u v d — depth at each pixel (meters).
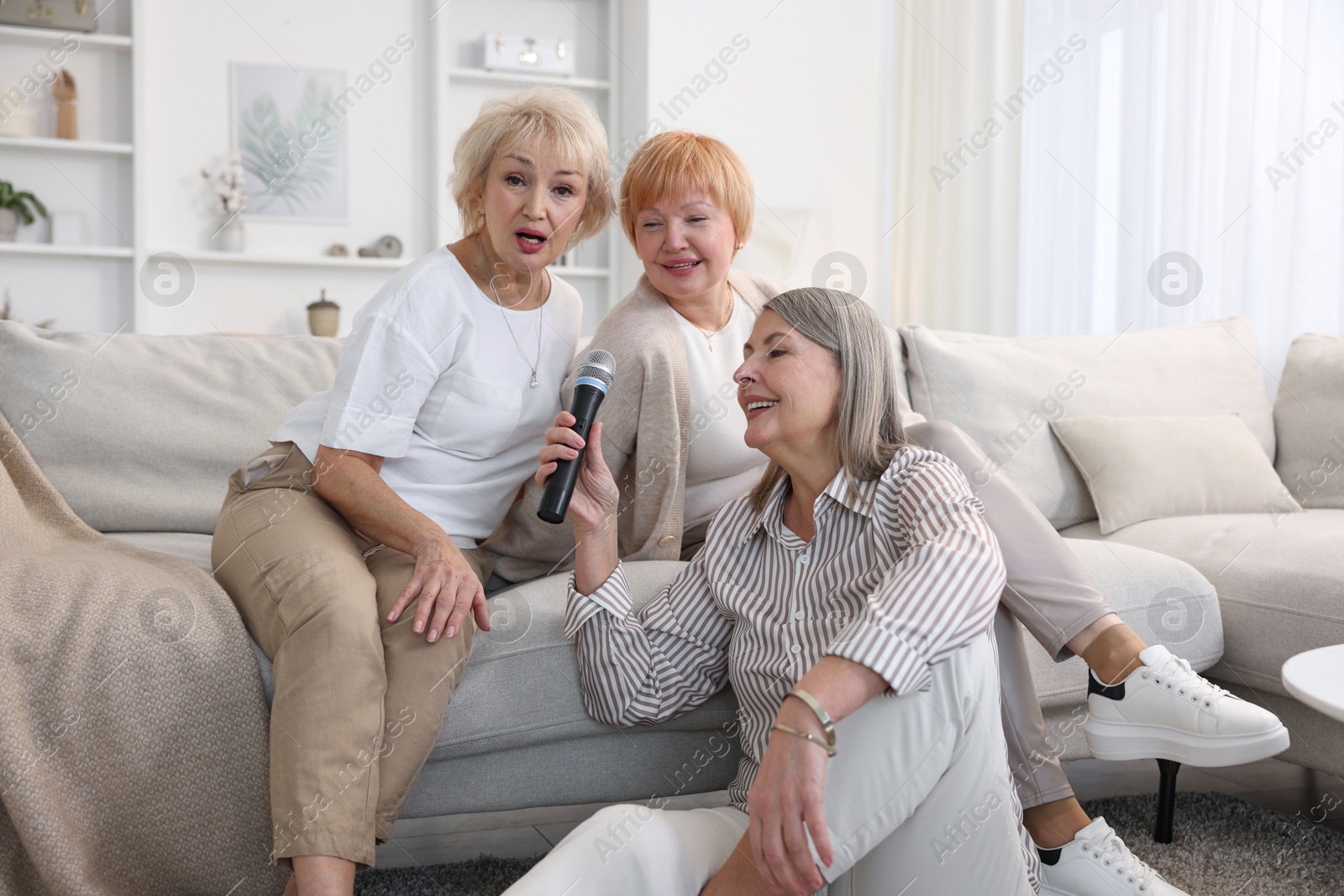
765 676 1.22
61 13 4.20
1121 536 2.17
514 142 1.52
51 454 1.91
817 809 0.97
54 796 1.12
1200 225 3.09
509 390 1.54
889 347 1.25
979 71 3.99
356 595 1.27
